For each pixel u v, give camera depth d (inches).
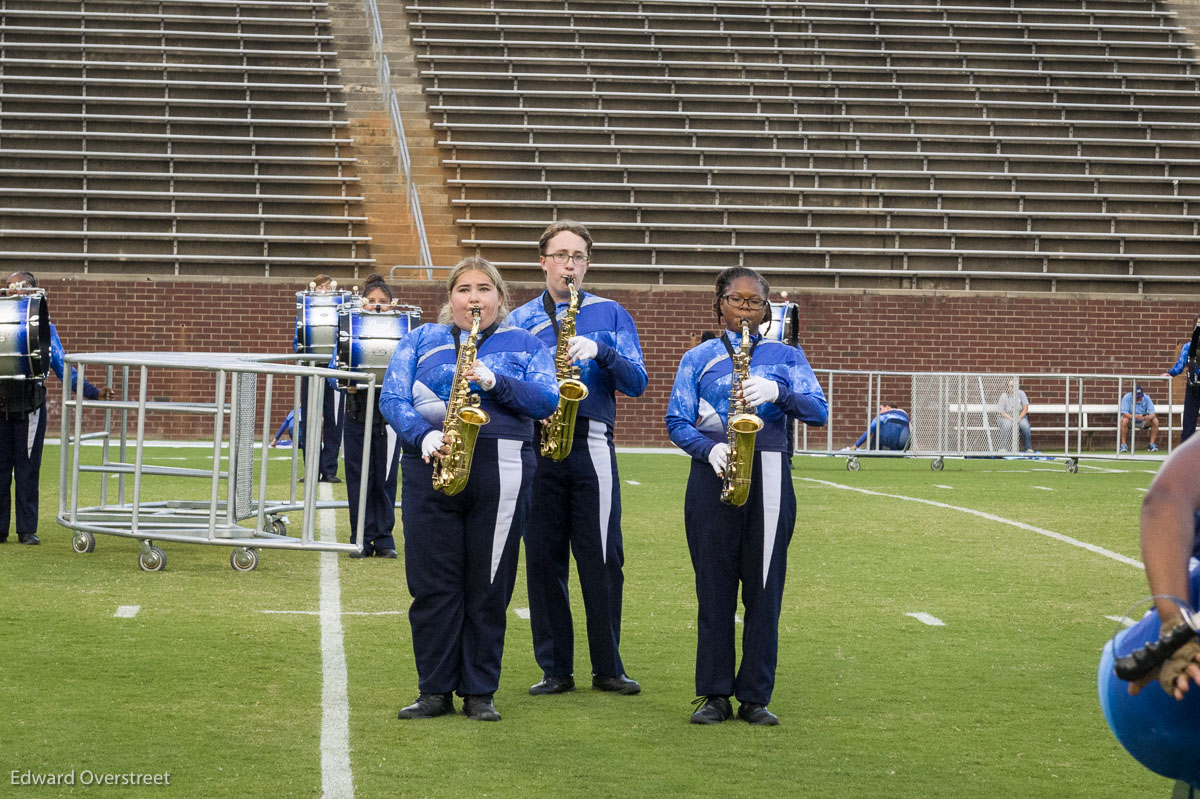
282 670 282.5
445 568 248.7
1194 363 717.9
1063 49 1342.3
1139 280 1091.9
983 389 850.1
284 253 1053.8
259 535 415.5
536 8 1337.4
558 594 275.1
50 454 784.9
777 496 249.6
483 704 250.4
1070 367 1053.2
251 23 1263.5
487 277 251.9
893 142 1203.2
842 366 1034.7
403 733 238.2
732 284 252.7
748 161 1174.3
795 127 1213.1
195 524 436.8
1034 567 438.9
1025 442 871.1
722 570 251.6
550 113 1192.2
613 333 282.4
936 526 532.1
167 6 1272.1
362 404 440.5
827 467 842.2
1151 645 137.3
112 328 975.6
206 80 1202.0
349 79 1223.5
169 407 406.6
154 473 442.0
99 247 1034.1
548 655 275.4
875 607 367.9
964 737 241.6
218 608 346.9
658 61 1263.5
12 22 1233.4
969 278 1085.8
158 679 271.4
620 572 280.1
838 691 275.6
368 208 1094.4
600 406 276.8
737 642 332.8
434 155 1151.0
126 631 315.3
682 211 1109.1
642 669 295.9
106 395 479.2
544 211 1107.3
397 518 564.4
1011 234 1113.4
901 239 1111.0
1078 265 1107.9
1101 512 582.9
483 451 245.4
